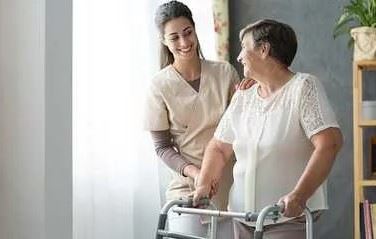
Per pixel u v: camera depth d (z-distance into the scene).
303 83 2.34
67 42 1.87
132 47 3.31
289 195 2.14
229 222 2.82
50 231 1.81
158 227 2.30
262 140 2.38
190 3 3.55
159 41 3.07
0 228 1.81
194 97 2.88
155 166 3.42
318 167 2.23
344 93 3.65
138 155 3.39
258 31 2.40
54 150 1.82
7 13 1.83
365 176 3.54
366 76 3.60
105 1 3.12
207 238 2.65
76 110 2.95
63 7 1.86
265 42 2.39
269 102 2.40
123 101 3.22
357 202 3.22
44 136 1.79
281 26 2.42
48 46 1.81
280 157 2.36
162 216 2.30
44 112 1.79
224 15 3.61
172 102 2.90
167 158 2.92
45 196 1.79
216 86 2.88
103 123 3.09
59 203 1.84
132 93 3.31
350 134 3.63
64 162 1.86
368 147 3.55
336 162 3.63
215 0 3.61
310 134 2.30
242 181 2.44
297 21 3.72
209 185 2.55
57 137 1.83
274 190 2.37
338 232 3.62
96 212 3.06
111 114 3.15
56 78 1.83
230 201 2.54
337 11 3.68
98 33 3.08
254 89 2.49
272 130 2.36
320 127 2.28
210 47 3.56
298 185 2.20
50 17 1.82
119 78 3.20
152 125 2.95
